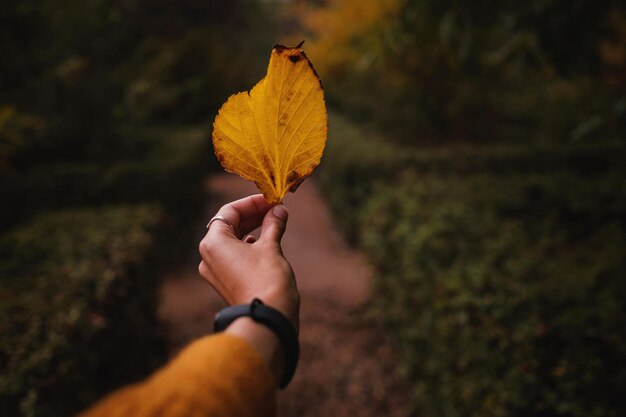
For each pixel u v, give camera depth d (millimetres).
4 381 1668
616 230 3477
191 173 6492
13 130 4570
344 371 3459
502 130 9031
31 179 5246
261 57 21484
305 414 3070
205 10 14469
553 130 8453
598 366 1607
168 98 10102
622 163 5949
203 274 584
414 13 3355
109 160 6789
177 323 4121
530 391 1632
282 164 536
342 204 6273
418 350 2967
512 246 2848
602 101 6727
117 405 301
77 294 2320
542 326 1782
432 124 8867
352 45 8570
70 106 6512
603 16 2725
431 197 4230
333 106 14414
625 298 2029
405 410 3084
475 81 8086
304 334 3914
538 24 2711
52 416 1709
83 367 2047
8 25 4613
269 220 616
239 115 520
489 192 4402
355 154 6426
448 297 2318
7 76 5098
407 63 8141
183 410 303
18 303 2162
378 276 3928
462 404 2188
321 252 5898
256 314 432
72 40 6648
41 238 3186
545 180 4836
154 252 3826
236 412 326
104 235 3279
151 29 12078
